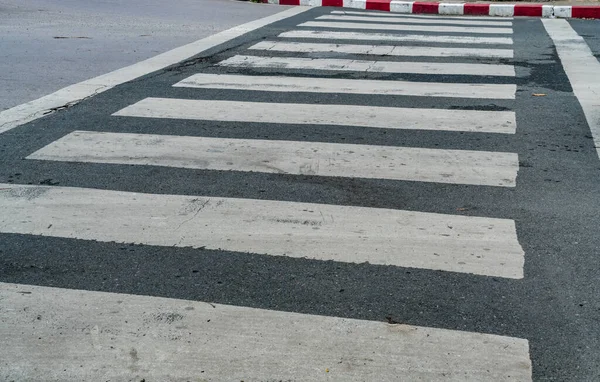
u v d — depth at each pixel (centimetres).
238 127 626
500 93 727
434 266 394
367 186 503
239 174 525
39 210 467
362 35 1048
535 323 342
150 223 448
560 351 320
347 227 441
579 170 526
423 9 1351
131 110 674
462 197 483
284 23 1152
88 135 607
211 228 441
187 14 1229
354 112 665
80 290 375
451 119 645
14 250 416
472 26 1157
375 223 446
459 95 721
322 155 561
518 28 1139
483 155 558
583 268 391
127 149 575
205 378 304
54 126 630
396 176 519
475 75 802
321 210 466
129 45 962
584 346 324
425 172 526
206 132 614
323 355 319
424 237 427
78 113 666
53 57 887
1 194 492
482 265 395
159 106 686
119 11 1248
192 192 495
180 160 552
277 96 719
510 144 581
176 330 339
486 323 342
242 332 337
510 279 380
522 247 414
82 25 1111
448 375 304
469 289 371
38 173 528
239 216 458
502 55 908
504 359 314
